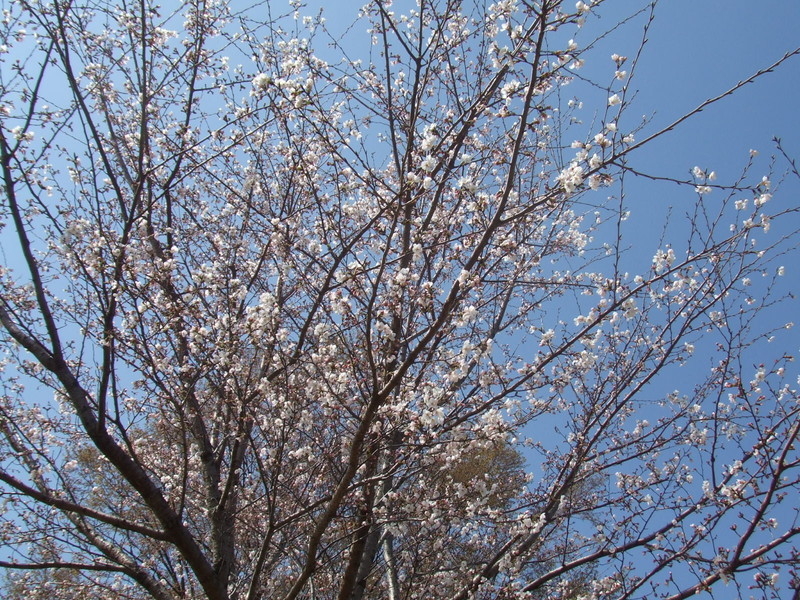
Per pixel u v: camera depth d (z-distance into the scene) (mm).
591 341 4777
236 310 5215
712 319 5840
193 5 5438
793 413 4648
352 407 5188
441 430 4578
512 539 5156
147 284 4609
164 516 4441
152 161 6344
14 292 5391
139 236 5621
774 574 4348
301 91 3889
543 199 3895
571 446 5984
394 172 6812
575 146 4367
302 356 4980
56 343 4387
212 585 4539
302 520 5641
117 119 6453
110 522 4332
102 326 5027
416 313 5188
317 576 6176
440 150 4816
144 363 4734
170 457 6449
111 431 6031
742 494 4652
